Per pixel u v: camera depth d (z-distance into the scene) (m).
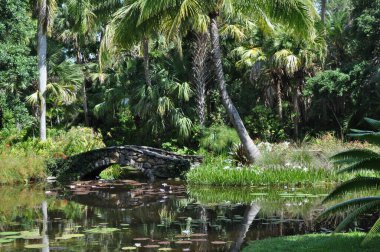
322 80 19.48
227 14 15.21
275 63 19.41
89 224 8.39
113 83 25.77
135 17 14.77
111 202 11.27
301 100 21.58
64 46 28.80
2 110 19.77
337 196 5.91
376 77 18.95
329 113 21.58
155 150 17.98
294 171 13.62
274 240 6.59
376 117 19.70
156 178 16.97
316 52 19.69
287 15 14.45
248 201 10.85
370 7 20.36
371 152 5.95
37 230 7.90
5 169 16.09
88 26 21.30
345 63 21.36
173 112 21.72
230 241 6.89
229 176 13.86
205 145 20.16
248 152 15.27
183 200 11.29
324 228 7.62
